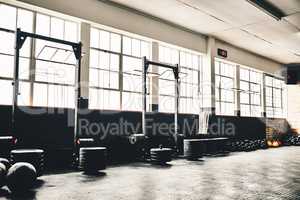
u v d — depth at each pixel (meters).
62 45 7.38
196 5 8.46
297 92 17.11
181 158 8.91
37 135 6.74
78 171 6.20
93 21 7.75
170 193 4.18
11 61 6.62
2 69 6.51
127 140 8.25
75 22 7.79
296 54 14.58
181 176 5.66
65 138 7.21
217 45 11.90
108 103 8.45
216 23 10.00
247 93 14.49
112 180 5.18
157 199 3.84
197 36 11.08
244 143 12.45
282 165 7.44
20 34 5.77
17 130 6.45
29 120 6.64
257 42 12.40
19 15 6.80
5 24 6.58
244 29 10.68
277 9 8.92
